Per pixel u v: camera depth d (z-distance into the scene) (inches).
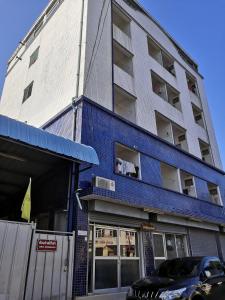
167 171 606.5
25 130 275.6
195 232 567.8
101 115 438.6
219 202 724.0
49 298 266.4
